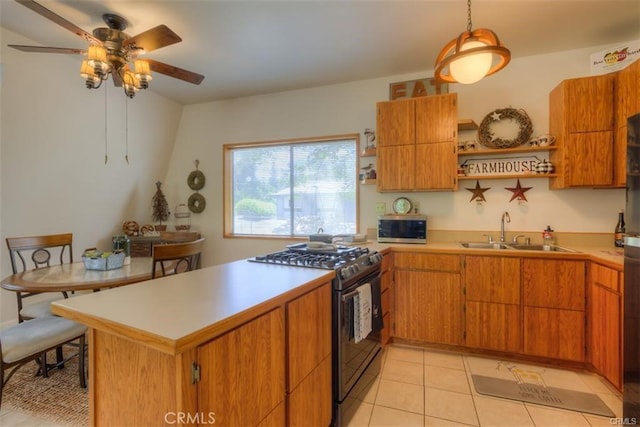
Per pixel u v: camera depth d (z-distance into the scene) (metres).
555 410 1.98
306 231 3.98
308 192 3.97
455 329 2.73
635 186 1.66
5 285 2.12
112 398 1.10
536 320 2.52
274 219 4.16
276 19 2.41
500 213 3.14
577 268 2.42
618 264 2.05
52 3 2.21
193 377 0.94
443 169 2.99
